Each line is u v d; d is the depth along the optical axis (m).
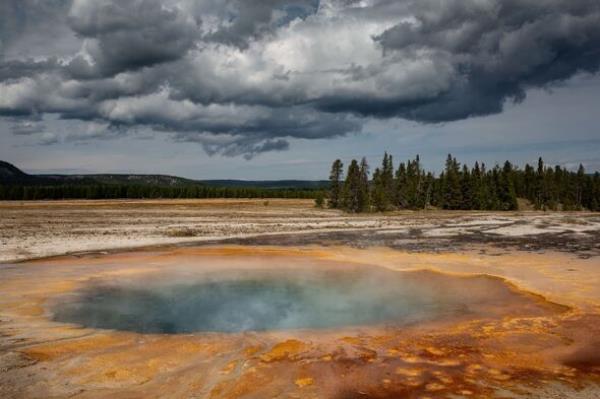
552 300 14.55
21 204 85.31
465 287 17.05
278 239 34.03
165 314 13.24
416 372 8.86
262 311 13.68
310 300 15.09
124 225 43.25
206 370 8.86
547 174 92.81
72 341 10.45
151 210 72.00
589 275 18.52
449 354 9.86
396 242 31.95
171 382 8.30
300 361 9.38
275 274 20.06
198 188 133.50
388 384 8.29
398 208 83.25
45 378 8.39
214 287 17.22
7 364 9.00
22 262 22.48
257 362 9.30
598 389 8.08
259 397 7.72
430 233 38.22
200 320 12.65
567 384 8.30
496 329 11.66
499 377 8.62
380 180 85.50
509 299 14.96
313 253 26.27
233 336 10.99
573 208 89.12
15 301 14.30
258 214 64.94
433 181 88.69
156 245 29.73
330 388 8.10
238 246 29.55
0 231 34.75
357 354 9.82
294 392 7.93
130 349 9.99
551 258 23.42
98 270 20.42
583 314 12.94
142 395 7.75
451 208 83.94
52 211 64.69
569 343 10.55
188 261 23.34
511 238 33.81
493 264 21.81
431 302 14.73
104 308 13.85
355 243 31.39
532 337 10.98
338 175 84.25
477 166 90.12
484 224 47.44
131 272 20.11
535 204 91.06
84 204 89.12
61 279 18.12
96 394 7.77
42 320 12.20
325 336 11.12
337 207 83.88
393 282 18.22
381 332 11.50
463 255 25.06
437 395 7.84
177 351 9.89
